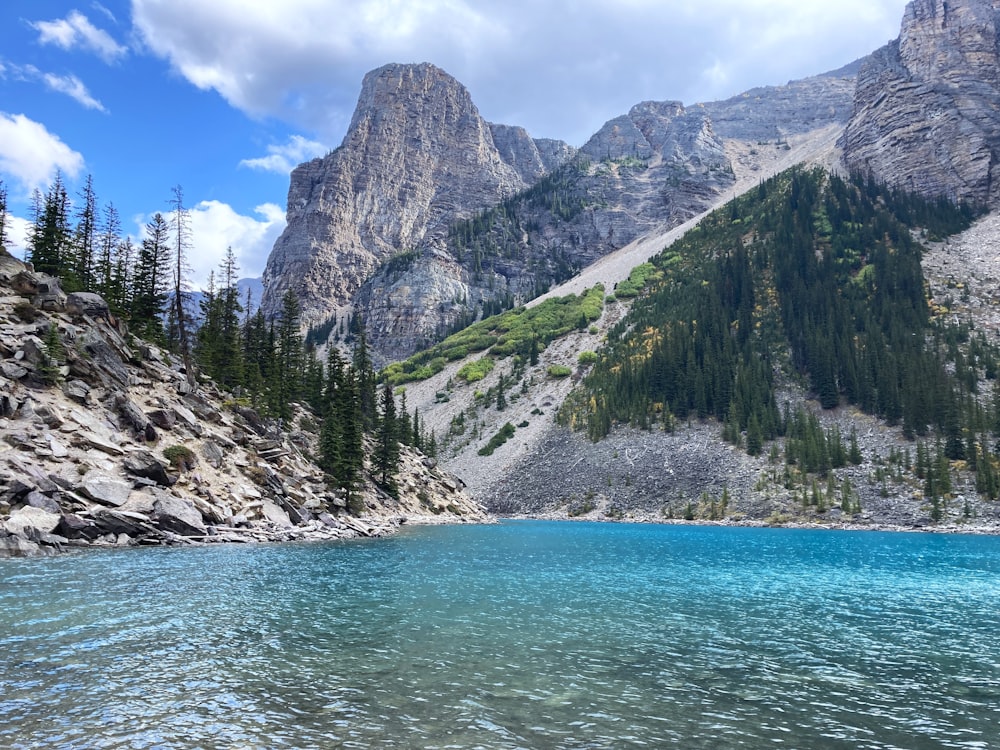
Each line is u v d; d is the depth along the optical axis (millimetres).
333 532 67188
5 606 25531
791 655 23938
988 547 75562
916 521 107188
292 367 108375
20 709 15172
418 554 55469
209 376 82938
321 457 86688
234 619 26109
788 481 123750
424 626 26547
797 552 67500
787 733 15977
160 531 49312
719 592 39344
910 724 16828
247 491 62844
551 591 37688
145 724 14703
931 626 29922
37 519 41406
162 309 84938
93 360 59312
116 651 20438
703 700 18375
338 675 19312
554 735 15219
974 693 19641
